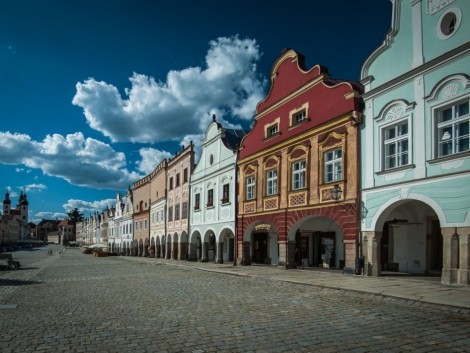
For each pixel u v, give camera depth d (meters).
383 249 21.83
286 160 25.47
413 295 12.01
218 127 36.19
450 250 14.61
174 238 48.00
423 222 19.94
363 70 19.27
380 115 18.20
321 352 6.74
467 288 13.34
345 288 14.09
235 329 8.45
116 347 7.25
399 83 17.31
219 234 34.47
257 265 29.83
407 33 17.14
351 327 8.48
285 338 7.66
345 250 19.77
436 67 15.71
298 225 24.30
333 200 20.86
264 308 11.00
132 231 73.06
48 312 11.12
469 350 6.75
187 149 44.06
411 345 7.07
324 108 22.09
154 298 13.41
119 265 37.41
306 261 25.75
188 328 8.63
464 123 14.75
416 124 16.38
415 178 16.20
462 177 14.35
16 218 180.25
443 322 8.90
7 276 25.09
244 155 30.92
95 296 14.41
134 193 73.69
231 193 32.66
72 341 7.72
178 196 46.91
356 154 19.39
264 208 27.61
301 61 24.95
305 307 11.06
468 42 14.42
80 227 196.75
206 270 26.66
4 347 7.39
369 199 18.58
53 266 37.16
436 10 15.92
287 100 25.88
